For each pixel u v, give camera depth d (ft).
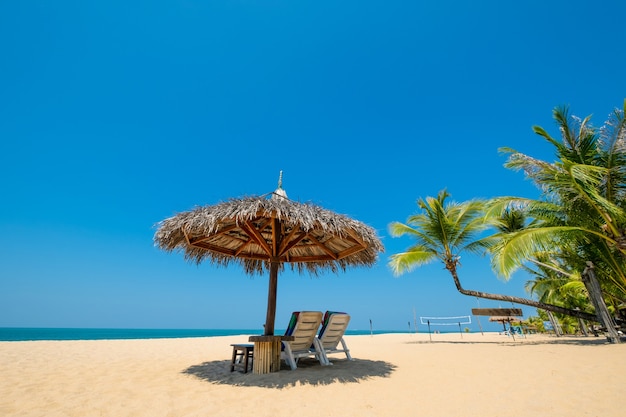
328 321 20.31
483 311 45.65
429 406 10.34
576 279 40.86
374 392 12.32
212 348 32.86
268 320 17.22
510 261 29.63
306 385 13.57
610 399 10.43
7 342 38.22
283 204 14.60
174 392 12.65
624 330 34.47
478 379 14.40
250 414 9.82
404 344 37.24
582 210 29.89
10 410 10.43
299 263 23.62
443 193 42.22
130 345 36.11
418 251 41.91
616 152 27.84
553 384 12.87
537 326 71.05
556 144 32.76
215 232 17.49
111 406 10.79
